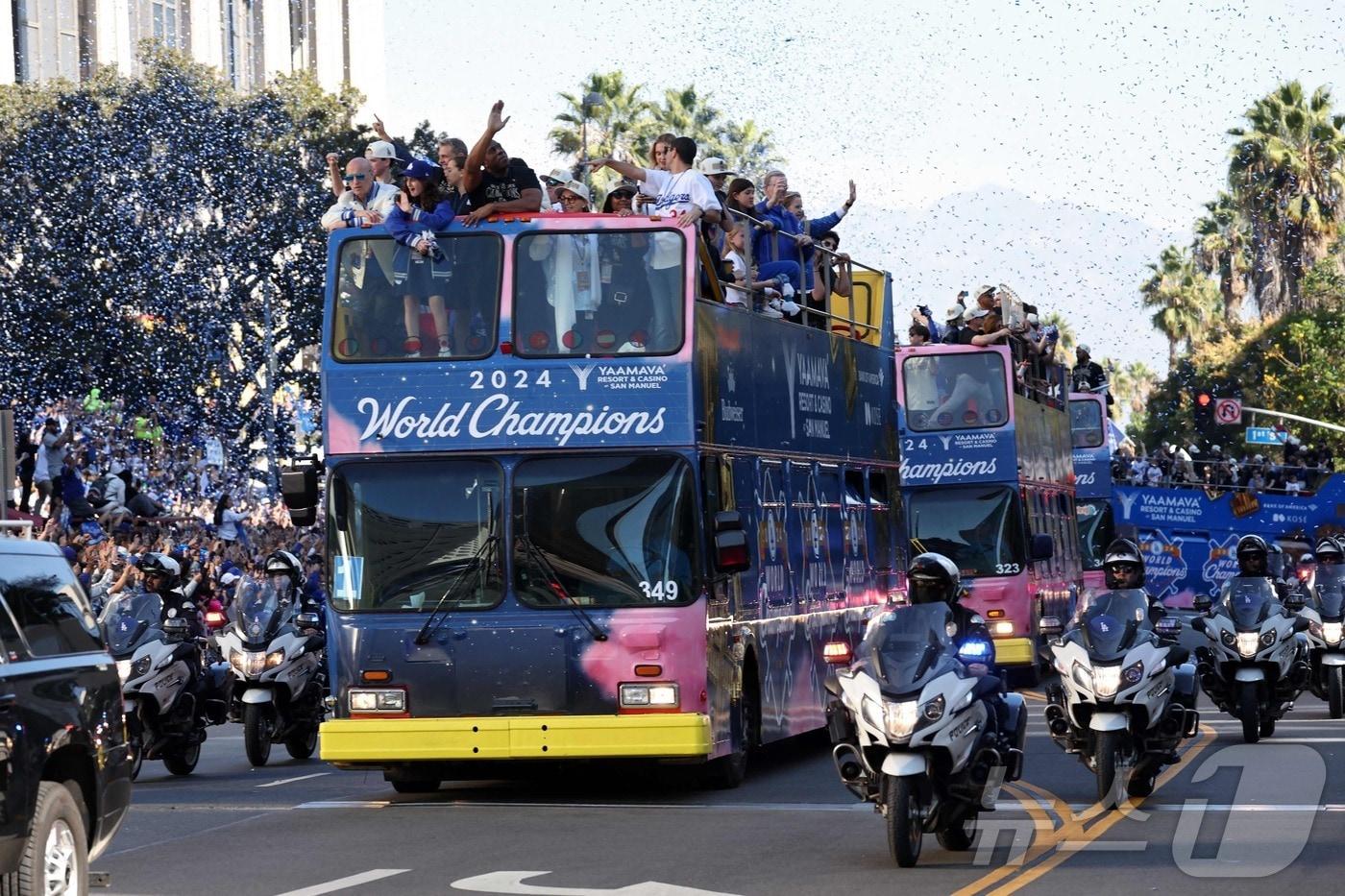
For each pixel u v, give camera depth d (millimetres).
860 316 58719
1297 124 198000
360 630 40219
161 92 149750
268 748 51562
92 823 25578
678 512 40094
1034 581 76625
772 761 49656
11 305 139000
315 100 158125
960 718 30328
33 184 142000
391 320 41219
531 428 40500
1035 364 84625
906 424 76000
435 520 40469
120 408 135375
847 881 28781
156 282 142750
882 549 57062
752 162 140375
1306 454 164250
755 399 45156
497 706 39812
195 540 74938
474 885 28812
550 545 40062
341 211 42875
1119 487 145875
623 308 40844
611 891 27969
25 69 163375
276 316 151250
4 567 24672
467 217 41531
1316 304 199750
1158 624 38469
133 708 46812
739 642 42625
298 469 41250
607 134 158125
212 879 30328
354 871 30797
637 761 41000
